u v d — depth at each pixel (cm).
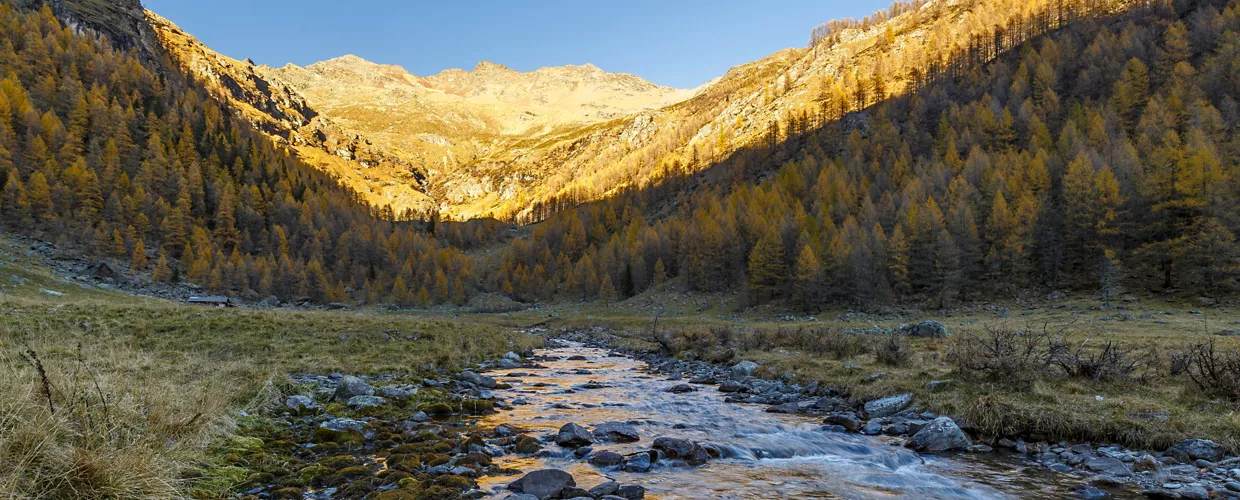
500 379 2333
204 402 1031
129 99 19625
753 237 11850
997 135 14412
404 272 15088
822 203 12825
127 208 12719
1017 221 8319
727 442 1290
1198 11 15500
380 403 1493
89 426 707
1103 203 7688
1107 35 16800
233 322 2797
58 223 10825
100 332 2231
